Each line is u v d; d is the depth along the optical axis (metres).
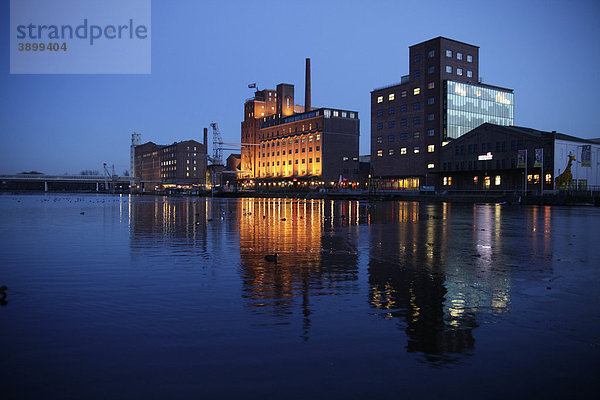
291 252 15.24
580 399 4.68
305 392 4.79
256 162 171.00
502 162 83.69
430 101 99.06
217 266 12.41
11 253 14.91
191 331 6.69
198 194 164.75
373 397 4.70
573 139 79.06
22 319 7.27
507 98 107.94
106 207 55.38
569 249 16.02
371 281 10.38
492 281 10.34
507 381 5.09
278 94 160.00
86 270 11.75
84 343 6.18
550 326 6.98
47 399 4.63
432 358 5.72
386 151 110.44
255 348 6.02
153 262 13.08
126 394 4.75
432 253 15.01
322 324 7.06
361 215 38.56
